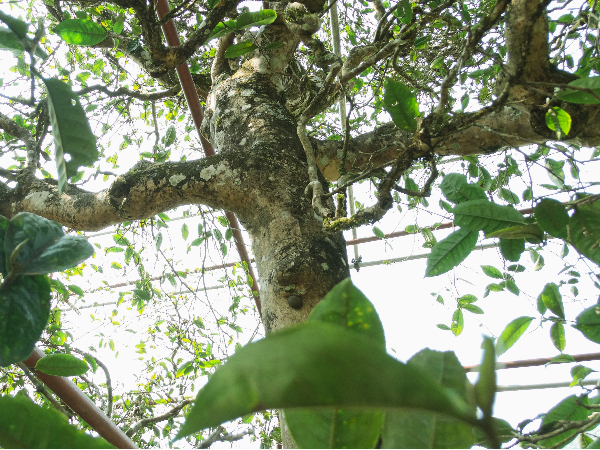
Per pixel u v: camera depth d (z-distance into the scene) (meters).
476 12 1.87
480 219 0.87
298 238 1.41
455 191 0.98
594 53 1.36
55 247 0.46
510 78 0.88
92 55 3.17
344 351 0.19
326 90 1.41
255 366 0.19
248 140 1.77
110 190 1.68
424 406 0.20
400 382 0.19
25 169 1.98
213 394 0.20
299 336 0.19
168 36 2.08
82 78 2.87
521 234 0.89
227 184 1.58
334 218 1.15
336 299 0.33
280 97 2.06
